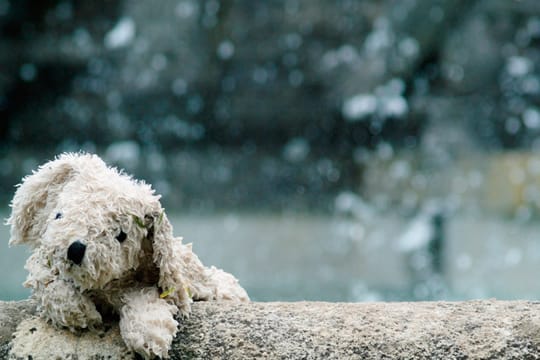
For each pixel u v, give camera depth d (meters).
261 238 11.93
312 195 13.95
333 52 13.91
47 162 2.27
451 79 13.54
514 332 2.06
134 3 13.88
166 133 14.55
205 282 2.37
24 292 7.80
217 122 14.57
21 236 2.27
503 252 11.11
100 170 2.16
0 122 14.23
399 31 13.18
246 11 13.84
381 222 12.38
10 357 2.07
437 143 13.33
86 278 1.96
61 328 2.12
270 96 14.36
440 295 9.01
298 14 13.74
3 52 13.83
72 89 14.24
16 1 13.59
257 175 14.20
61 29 13.99
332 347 2.05
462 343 2.04
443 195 12.75
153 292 2.11
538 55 13.36
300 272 10.52
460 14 12.93
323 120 14.40
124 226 2.02
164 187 14.02
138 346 1.95
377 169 13.62
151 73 14.16
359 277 10.50
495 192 12.45
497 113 13.48
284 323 2.12
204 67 14.15
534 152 12.62
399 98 13.76
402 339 2.05
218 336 2.09
